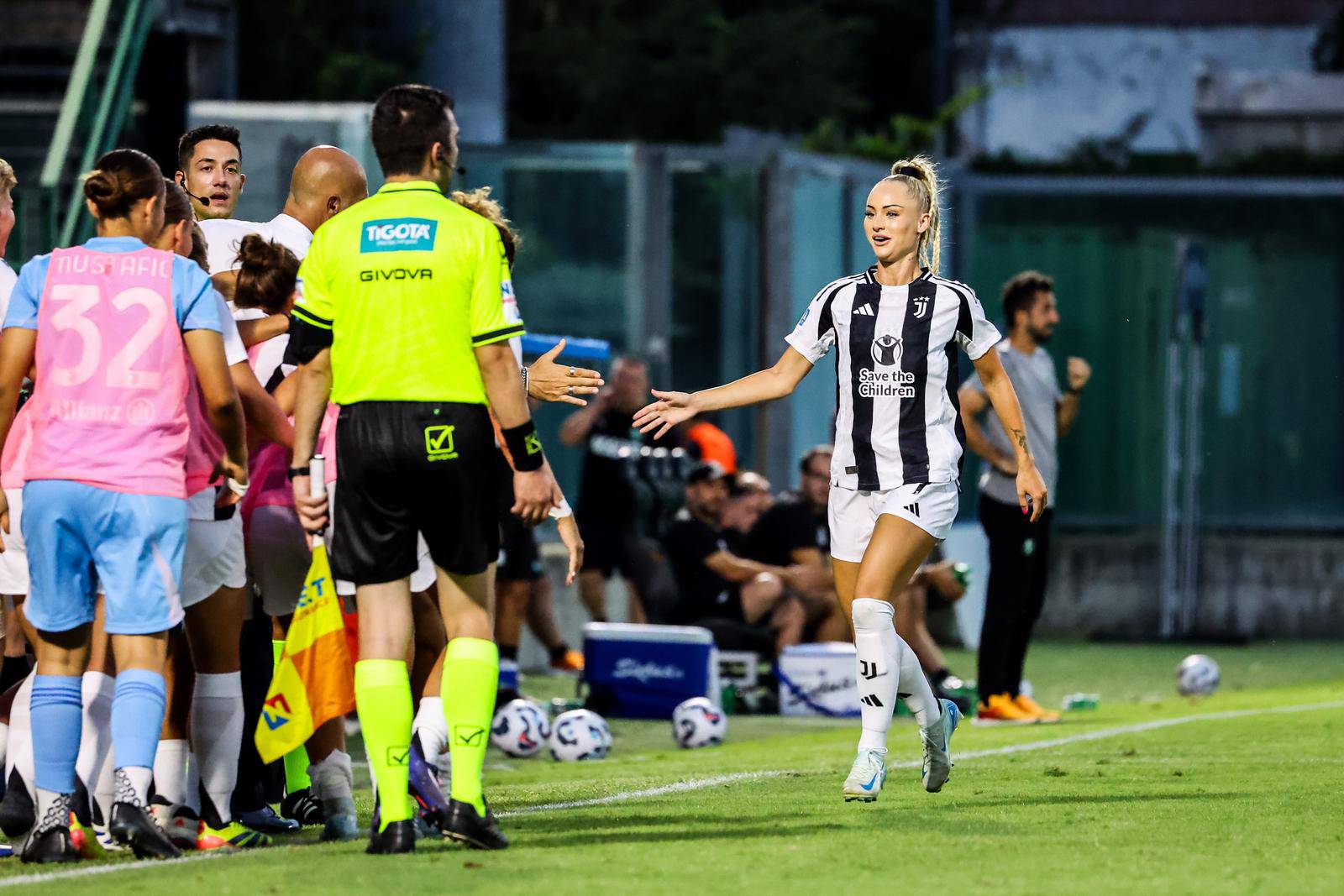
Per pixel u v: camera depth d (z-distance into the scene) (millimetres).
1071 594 68250
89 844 18344
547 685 46031
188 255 19359
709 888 15461
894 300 20891
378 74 76938
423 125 17484
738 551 44812
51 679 18125
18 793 19750
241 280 21031
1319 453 68875
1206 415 69062
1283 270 68938
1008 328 36500
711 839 18250
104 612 18797
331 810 19422
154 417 17938
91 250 18188
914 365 20703
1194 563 67625
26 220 40531
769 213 59094
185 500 18094
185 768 19281
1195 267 66000
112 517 17734
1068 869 16547
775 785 23953
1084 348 69312
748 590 42844
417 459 16984
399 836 17281
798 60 103812
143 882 15945
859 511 21078
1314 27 128625
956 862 16859
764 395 21391
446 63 64500
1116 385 69188
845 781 22906
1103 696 46906
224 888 15438
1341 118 92125
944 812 20359
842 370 21047
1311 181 68750
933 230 21438
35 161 48469
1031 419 36281
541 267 55375
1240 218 69188
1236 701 42094
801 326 21375
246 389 18906
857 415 20922
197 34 55000
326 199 22266
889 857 17156
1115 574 68188
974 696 40969
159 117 46875
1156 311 69062
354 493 17234
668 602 46406
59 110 49312
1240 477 69125
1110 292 69250
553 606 51938
